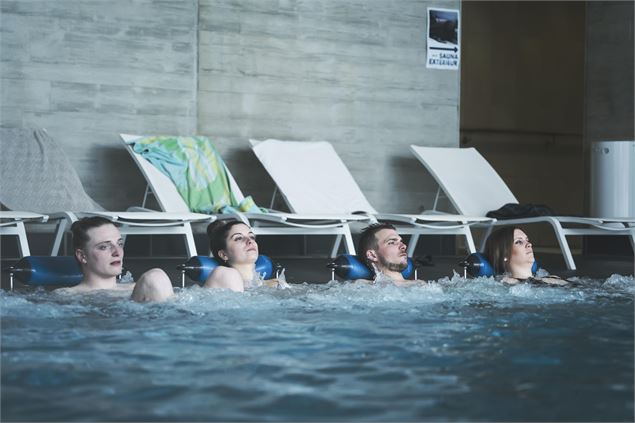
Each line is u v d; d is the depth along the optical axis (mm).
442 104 7629
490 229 6441
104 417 1609
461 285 3951
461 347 2379
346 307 3174
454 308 3207
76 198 5781
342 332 2613
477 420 1620
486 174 6836
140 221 5086
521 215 6191
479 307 3248
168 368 2051
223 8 6961
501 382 1938
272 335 2541
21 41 6297
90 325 2684
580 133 11867
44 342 2387
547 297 3584
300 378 1959
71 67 6422
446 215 5895
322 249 7102
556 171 11750
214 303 3150
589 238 7766
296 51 7172
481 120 11406
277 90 7113
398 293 3553
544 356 2254
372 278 4059
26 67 6309
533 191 11617
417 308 3195
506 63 11523
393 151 7457
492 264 4332
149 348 2309
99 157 6496
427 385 1901
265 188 7027
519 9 11594
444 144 7637
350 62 7332
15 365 2070
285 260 6328
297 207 6184
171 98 6691
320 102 7242
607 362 2178
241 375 1982
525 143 11602
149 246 6441
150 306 3074
